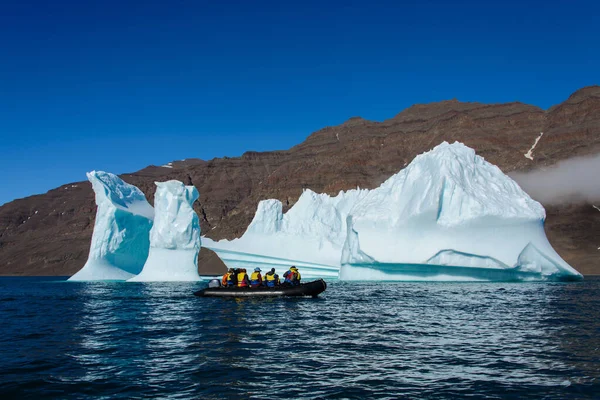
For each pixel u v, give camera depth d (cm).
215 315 2452
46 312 2823
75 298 3850
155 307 2903
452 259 4728
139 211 6938
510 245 4712
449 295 3503
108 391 1158
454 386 1180
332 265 6781
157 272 5688
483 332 1906
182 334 1895
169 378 1257
